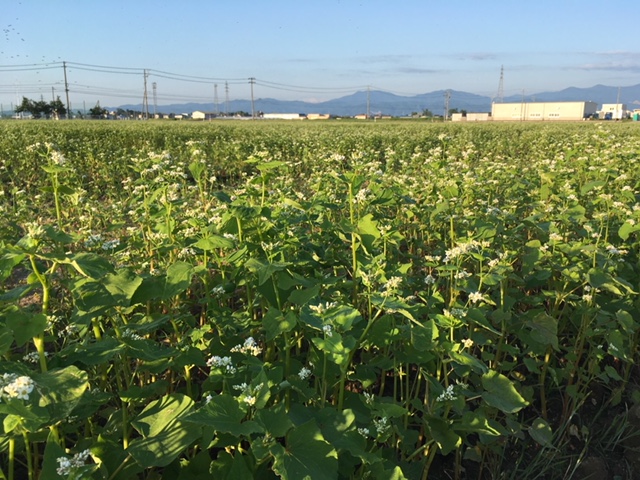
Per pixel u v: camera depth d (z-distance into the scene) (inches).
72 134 936.9
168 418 107.3
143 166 286.0
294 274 159.3
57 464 89.1
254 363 125.3
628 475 159.8
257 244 173.3
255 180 203.5
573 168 429.7
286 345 141.9
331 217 292.7
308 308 129.9
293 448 97.2
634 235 266.2
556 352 203.8
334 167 428.8
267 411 99.4
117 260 193.3
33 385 84.2
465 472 158.2
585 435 172.4
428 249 283.4
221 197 188.9
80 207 308.8
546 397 187.8
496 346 174.9
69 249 254.1
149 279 130.2
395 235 203.5
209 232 185.2
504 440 162.6
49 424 87.4
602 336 197.8
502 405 123.8
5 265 99.7
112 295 116.0
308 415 118.0
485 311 164.6
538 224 229.9
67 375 92.1
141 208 250.5
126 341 119.0
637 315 194.2
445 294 213.0
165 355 120.9
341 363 118.2
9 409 80.7
